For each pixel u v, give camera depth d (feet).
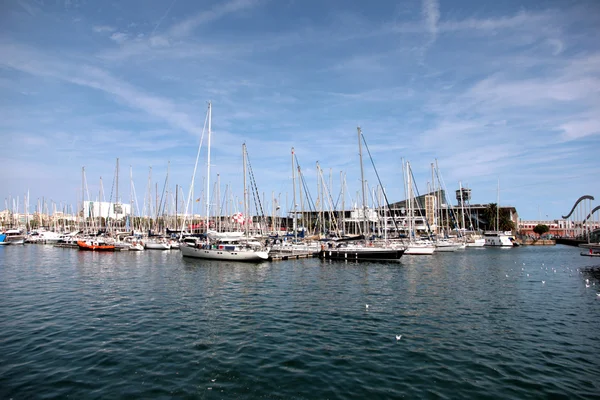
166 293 96.17
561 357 51.75
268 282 115.85
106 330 62.59
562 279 126.11
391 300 88.79
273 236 239.09
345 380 43.98
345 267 159.63
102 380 43.34
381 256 180.75
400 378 44.60
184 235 252.62
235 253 171.83
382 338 59.47
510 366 48.49
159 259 186.19
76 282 113.19
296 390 41.37
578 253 257.34
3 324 65.67
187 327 64.95
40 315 72.13
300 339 58.80
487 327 66.23
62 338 58.08
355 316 73.26
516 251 279.49
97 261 177.06
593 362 50.03
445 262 186.19
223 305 82.58
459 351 53.78
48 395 39.68
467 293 98.37
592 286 111.24
